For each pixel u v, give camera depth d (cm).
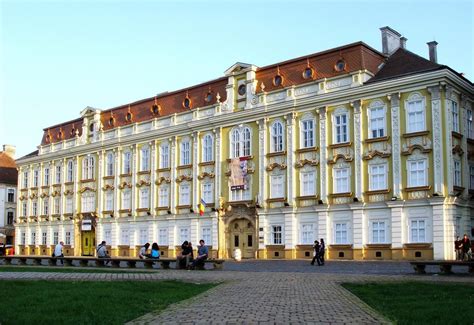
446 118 4453
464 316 1340
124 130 7038
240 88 5831
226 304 1628
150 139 6694
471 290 1964
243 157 5678
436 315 1363
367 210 4791
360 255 4775
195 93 6375
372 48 5122
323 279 2600
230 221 5781
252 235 5600
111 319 1318
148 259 3950
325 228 5016
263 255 5422
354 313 1432
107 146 7212
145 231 6644
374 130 4816
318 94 5134
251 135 5675
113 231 7000
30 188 8525
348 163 4941
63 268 3788
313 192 5162
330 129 5078
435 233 4394
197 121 6131
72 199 7694
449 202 4388
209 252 5900
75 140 7738
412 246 4500
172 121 6444
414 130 4600
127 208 6894
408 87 4638
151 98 6925
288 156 5331
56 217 7969
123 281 2442
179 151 6375
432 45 5288
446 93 4481
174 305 1608
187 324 1255
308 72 5306
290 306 1578
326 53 5228
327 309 1512
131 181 6862
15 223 8719
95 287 2105
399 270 3434
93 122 7500
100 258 4306
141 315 1411
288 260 5106
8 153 10775
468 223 4591
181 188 6303
